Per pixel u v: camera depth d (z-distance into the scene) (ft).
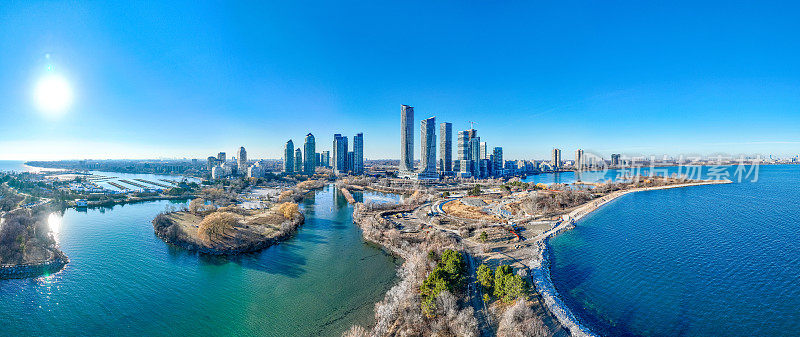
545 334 383.65
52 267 634.43
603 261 643.86
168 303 520.42
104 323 466.29
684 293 507.71
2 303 510.99
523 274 549.54
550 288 510.58
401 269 627.46
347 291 560.61
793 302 474.08
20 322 464.65
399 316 445.78
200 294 549.54
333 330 454.40
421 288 481.05
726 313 451.94
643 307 469.16
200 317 483.51
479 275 506.89
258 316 487.61
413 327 418.51
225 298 537.24
